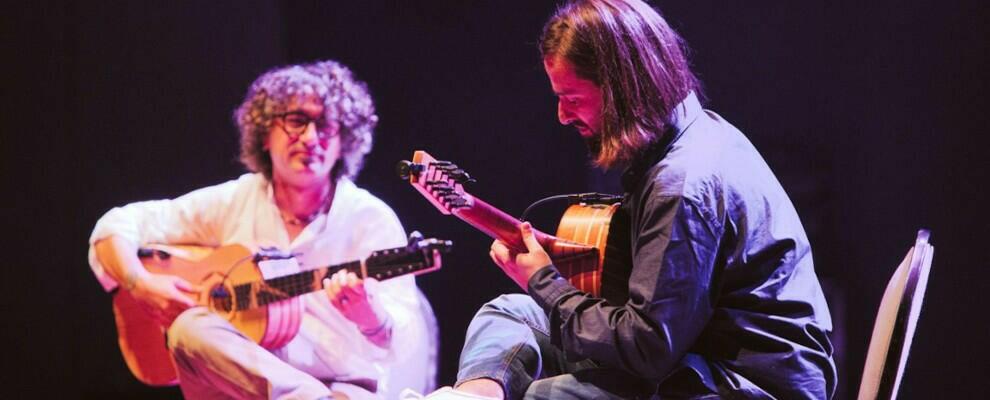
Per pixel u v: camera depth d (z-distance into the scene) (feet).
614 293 8.80
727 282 8.29
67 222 15.64
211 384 14.66
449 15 16.83
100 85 15.81
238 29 16.07
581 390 8.40
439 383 16.28
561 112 9.04
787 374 8.17
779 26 17.15
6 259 15.55
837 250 17.12
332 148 15.34
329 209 15.14
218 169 15.57
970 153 15.90
